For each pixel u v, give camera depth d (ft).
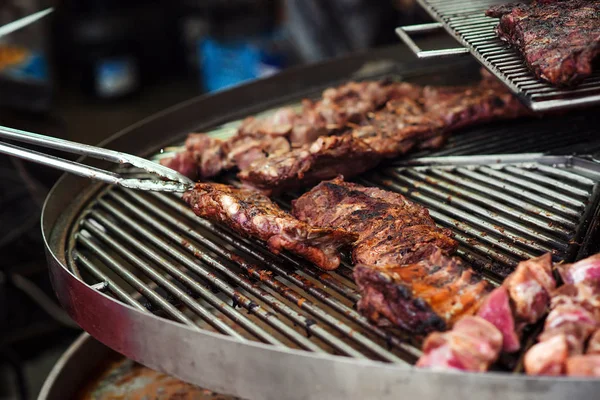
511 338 6.84
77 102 28.32
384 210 8.86
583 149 10.85
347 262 8.77
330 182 9.56
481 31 10.39
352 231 8.70
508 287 7.11
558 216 9.49
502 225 9.51
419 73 14.46
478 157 10.97
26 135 8.56
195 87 29.35
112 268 9.18
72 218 10.44
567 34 8.79
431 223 8.91
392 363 7.01
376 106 12.75
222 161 11.13
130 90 28.55
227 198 8.86
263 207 9.07
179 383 10.78
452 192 10.39
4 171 14.42
